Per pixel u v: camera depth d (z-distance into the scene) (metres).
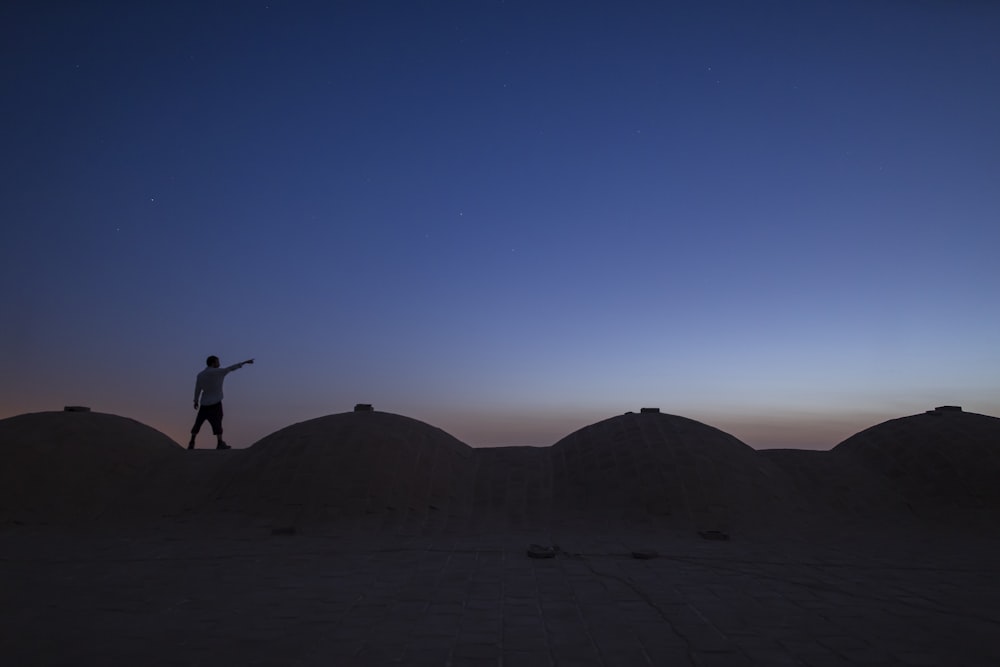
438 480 12.18
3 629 5.09
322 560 7.91
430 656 4.45
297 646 4.67
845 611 5.61
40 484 11.83
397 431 13.10
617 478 12.00
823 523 11.12
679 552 8.50
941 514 11.56
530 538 9.69
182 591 6.35
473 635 4.92
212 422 14.14
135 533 9.98
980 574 7.20
